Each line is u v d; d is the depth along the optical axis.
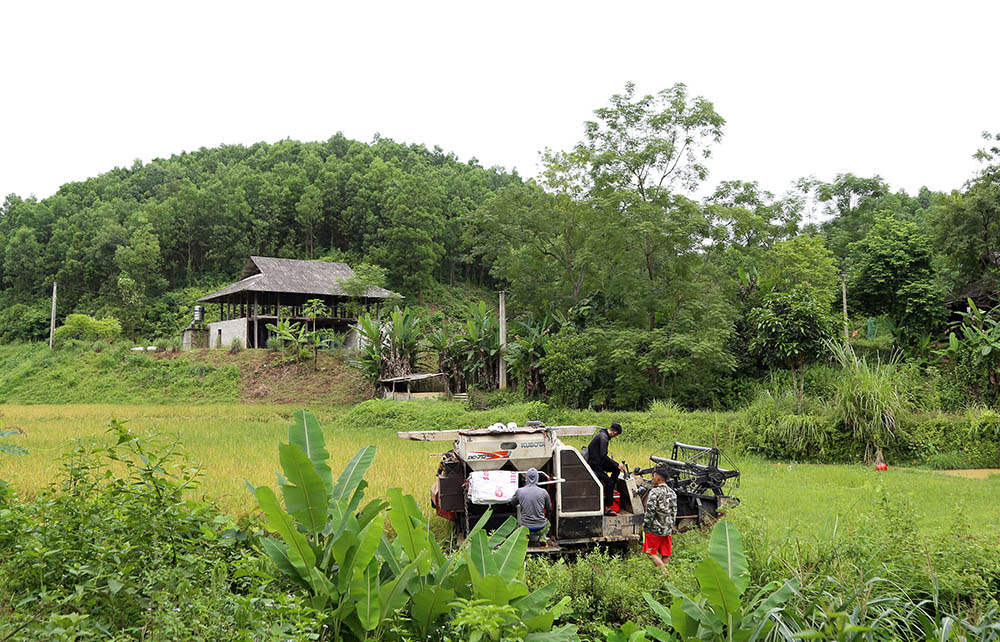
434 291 81.06
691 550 8.57
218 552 6.15
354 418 27.59
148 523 5.77
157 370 40.19
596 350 28.31
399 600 5.17
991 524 9.84
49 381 40.16
